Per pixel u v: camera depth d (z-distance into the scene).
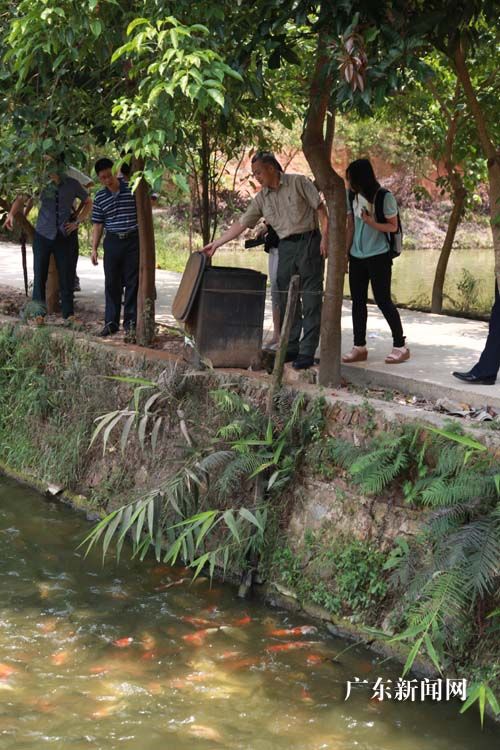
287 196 7.03
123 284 8.92
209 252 7.27
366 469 5.57
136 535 5.95
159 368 7.30
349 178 7.39
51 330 8.50
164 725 4.78
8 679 5.16
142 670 5.29
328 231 6.81
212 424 6.68
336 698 5.04
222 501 6.49
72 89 7.36
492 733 4.77
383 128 22.91
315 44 9.02
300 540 6.12
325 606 5.80
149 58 5.94
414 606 5.05
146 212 8.18
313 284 7.09
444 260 11.54
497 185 6.41
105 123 7.66
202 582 6.38
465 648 5.12
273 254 7.91
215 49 5.70
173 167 5.59
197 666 5.34
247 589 6.17
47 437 8.21
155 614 5.93
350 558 5.75
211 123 9.53
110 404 7.66
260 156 7.04
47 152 7.64
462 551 4.85
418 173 21.69
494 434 5.32
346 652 5.50
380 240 7.43
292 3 5.62
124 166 8.66
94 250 8.94
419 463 5.43
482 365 6.83
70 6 5.65
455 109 10.66
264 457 6.17
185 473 6.31
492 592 5.03
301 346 7.11
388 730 4.77
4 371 8.78
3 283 12.07
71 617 5.88
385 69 5.31
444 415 5.78
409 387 7.04
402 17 5.44
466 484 5.06
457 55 6.30
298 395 6.27
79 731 4.71
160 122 5.62
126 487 7.33
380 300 7.56
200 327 7.00
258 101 9.41
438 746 4.65
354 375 7.47
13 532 7.21
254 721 4.83
